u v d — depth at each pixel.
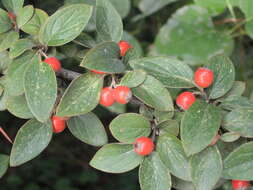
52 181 0.52
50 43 0.17
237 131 0.17
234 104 0.18
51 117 0.18
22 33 0.20
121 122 0.17
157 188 0.17
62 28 0.17
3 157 0.19
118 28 0.19
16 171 0.52
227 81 0.18
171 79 0.18
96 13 0.19
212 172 0.17
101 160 0.18
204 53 0.31
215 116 0.16
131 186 0.51
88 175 0.52
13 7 0.19
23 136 0.18
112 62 0.17
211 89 0.18
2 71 0.19
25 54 0.17
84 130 0.18
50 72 0.16
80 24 0.17
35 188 0.51
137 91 0.17
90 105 0.17
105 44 0.17
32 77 0.16
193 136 0.16
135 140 0.17
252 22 0.30
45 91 0.16
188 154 0.16
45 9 0.24
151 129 0.18
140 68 0.18
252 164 0.17
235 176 0.17
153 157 0.17
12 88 0.17
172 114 0.18
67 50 0.20
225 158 0.17
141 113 0.18
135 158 0.18
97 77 0.17
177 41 0.31
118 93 0.17
